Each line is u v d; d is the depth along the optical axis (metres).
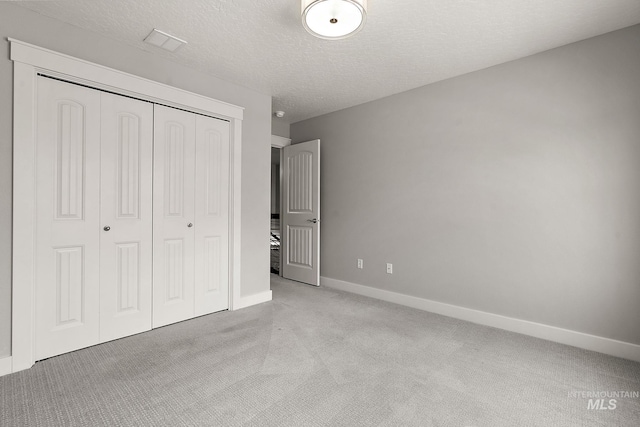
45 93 1.99
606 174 2.17
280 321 2.74
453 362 2.04
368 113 3.59
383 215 3.47
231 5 1.87
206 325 2.63
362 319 2.82
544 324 2.43
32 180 1.91
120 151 2.32
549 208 2.41
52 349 2.04
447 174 2.96
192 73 2.71
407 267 3.27
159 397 1.63
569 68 2.31
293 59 2.55
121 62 2.29
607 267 2.17
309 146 4.08
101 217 2.23
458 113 2.88
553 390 1.73
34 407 1.53
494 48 2.37
